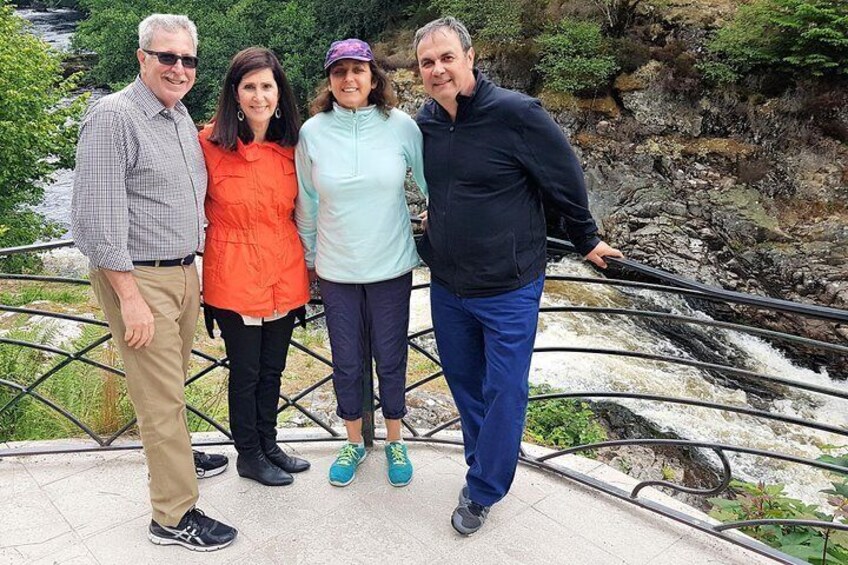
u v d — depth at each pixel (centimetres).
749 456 688
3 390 449
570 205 213
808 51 1052
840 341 922
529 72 1326
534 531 232
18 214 1248
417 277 1045
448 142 214
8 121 1128
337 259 232
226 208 222
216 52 1825
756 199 1063
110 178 189
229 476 262
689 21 1195
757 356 940
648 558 219
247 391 242
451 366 241
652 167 1159
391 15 1756
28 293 975
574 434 599
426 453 281
